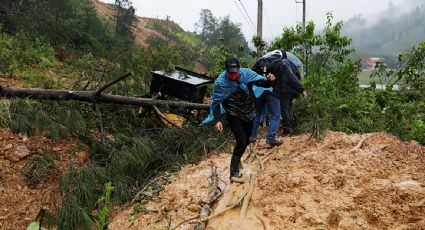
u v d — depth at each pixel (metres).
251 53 12.15
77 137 7.29
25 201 5.68
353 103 8.27
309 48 10.72
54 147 6.91
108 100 7.98
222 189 5.27
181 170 6.46
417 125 7.17
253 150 6.33
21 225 5.34
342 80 9.90
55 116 7.28
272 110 6.41
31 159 6.26
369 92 9.66
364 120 7.60
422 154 5.57
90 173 5.91
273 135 6.41
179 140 7.72
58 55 16.94
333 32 10.48
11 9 18.12
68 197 5.33
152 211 5.17
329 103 8.14
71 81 11.43
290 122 7.90
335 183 4.76
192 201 5.12
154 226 4.80
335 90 9.25
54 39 18.27
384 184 4.57
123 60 9.54
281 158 5.96
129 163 6.50
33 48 15.43
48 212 5.30
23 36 15.77
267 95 6.36
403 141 6.28
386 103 9.14
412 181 4.58
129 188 6.17
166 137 7.61
